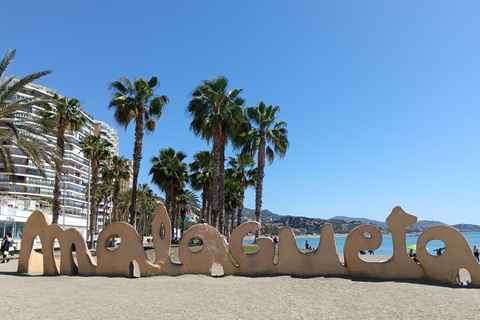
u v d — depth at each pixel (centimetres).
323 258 1141
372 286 970
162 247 1235
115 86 2486
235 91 2600
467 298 831
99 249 1262
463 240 1014
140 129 2473
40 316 705
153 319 682
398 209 1105
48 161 1880
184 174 4022
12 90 1741
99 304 807
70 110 3038
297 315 706
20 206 3428
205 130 2373
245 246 2711
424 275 1048
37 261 1372
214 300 838
